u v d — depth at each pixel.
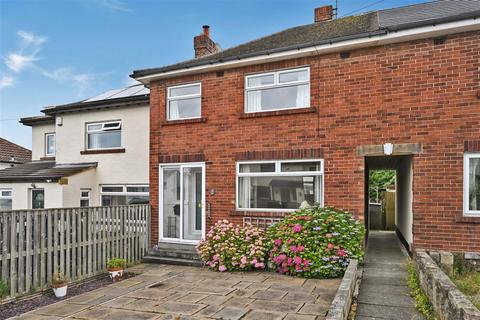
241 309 5.54
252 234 8.25
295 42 9.92
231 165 9.34
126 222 9.20
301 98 8.82
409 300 5.59
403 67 7.77
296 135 8.67
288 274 7.53
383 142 7.86
